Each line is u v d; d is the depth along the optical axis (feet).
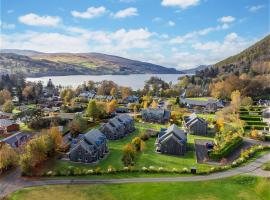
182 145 379.76
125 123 477.77
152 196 256.93
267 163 337.31
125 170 312.29
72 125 455.22
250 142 428.56
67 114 551.18
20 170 316.60
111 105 602.85
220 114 580.30
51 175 301.63
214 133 490.90
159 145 397.19
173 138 382.22
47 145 347.36
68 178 296.10
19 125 487.20
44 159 344.90
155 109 582.35
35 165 328.49
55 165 334.44
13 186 277.44
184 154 385.09
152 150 399.44
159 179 294.46
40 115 533.96
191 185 280.31
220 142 419.13
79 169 311.68
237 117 525.75
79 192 264.11
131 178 296.51
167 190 268.62
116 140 446.60
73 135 445.78
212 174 308.19
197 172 309.83
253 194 263.70
